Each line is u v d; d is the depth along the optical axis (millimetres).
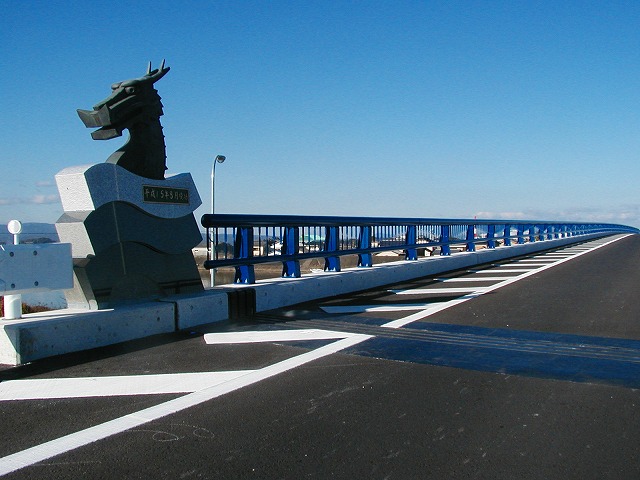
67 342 6395
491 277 14734
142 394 4988
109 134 7535
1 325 6047
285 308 9727
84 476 3428
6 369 5766
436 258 16172
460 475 3439
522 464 3584
